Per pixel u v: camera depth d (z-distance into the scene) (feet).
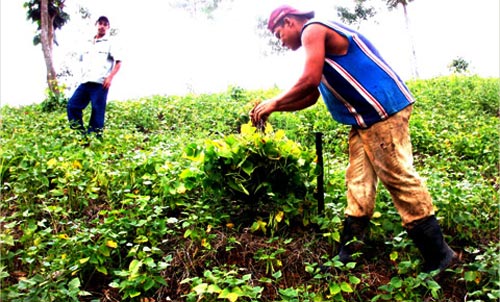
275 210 10.43
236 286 7.82
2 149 13.71
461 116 25.88
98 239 9.62
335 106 9.11
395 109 8.50
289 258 9.56
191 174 10.89
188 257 9.34
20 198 11.40
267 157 10.17
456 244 10.35
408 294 8.31
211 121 25.40
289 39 9.63
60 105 29.45
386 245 10.05
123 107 28.32
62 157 13.25
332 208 10.50
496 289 8.33
